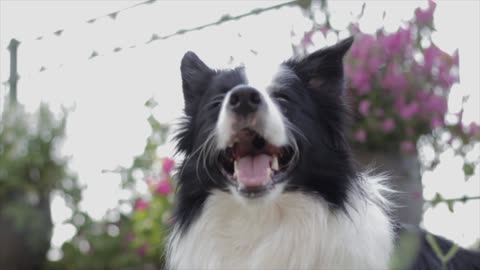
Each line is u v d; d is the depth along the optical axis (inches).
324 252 48.4
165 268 52.7
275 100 48.4
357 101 66.6
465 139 66.9
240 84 48.8
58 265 83.5
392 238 49.1
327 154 48.9
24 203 81.7
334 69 50.4
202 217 49.3
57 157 83.4
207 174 48.5
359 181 49.4
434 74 67.2
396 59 67.1
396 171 66.7
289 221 48.6
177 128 51.5
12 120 82.7
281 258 48.8
